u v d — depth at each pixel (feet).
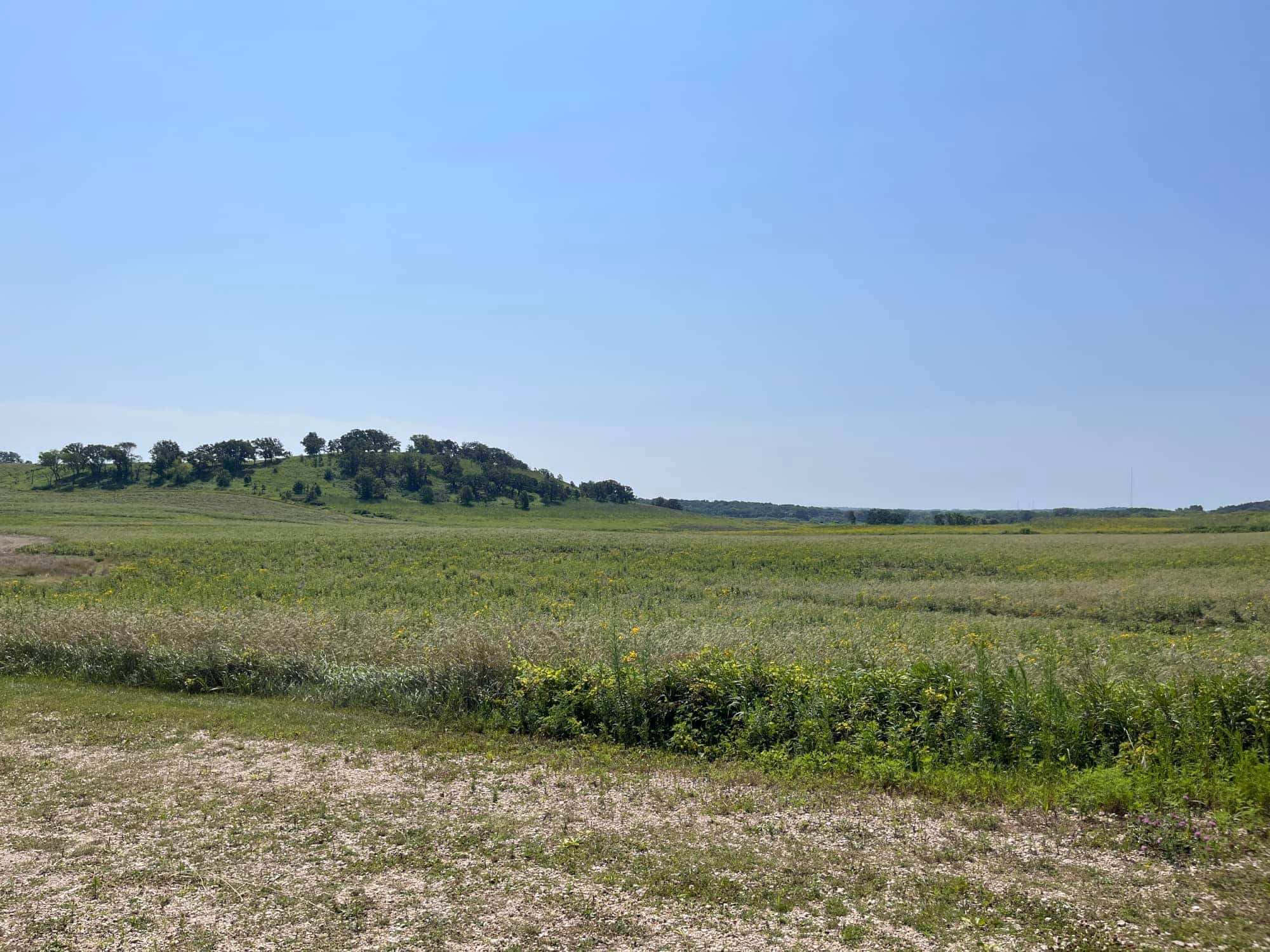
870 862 19.38
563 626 45.88
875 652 39.50
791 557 137.49
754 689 32.40
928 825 21.74
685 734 30.71
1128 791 22.54
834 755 27.40
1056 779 24.95
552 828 21.77
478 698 35.91
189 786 25.62
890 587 91.81
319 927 16.33
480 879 18.51
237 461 570.87
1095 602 74.59
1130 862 19.22
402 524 395.96
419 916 16.74
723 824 22.08
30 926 16.42
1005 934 15.89
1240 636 55.98
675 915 16.76
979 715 28.43
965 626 57.82
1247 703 27.45
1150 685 29.81
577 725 32.24
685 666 33.40
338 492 515.09
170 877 18.72
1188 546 160.45
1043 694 29.19
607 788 25.43
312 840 20.97
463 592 90.84
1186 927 16.10
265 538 163.12
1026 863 19.17
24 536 168.76
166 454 539.29
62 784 25.77
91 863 19.56
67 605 68.59
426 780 26.40
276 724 34.53
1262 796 22.30
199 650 44.70
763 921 16.49
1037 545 171.22
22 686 43.52
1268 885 17.90
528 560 132.16
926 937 15.80
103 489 457.27
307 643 45.68
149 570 110.83
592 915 16.75
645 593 91.25
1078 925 16.20
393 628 52.65
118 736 32.12
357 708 37.96
